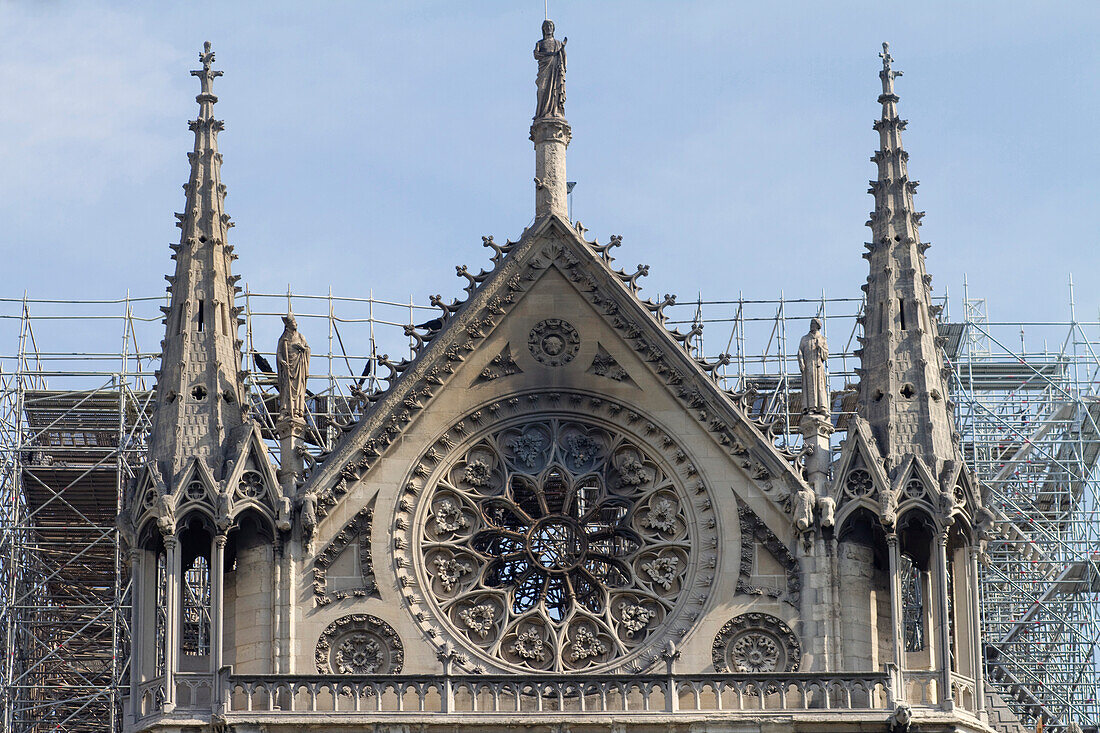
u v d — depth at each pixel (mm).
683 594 95438
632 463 97438
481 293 98938
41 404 122312
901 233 101188
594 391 98188
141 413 119188
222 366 97688
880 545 96250
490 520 96750
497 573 96375
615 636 94750
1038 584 127375
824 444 97312
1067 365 128875
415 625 94562
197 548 97125
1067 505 130000
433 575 95688
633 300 98938
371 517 95875
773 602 95062
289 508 95125
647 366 98438
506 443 97875
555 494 101375
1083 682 124688
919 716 91750
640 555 96062
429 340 99000
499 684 92188
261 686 91625
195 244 99938
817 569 95125
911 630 113188
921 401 97562
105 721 126500
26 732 120938
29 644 123938
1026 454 129125
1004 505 127375
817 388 98312
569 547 96438
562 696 92438
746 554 95750
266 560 94938
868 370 98938
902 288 100000
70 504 119500
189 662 95250
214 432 96125
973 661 94625
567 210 101125
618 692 93438
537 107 102500
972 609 95312
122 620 117000
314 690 91688
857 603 95000
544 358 98625
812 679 92250
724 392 97688
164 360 98062
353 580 95125
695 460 97125
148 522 95125
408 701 93125
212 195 101000
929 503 95250
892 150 102750
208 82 103250
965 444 127562
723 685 92562
